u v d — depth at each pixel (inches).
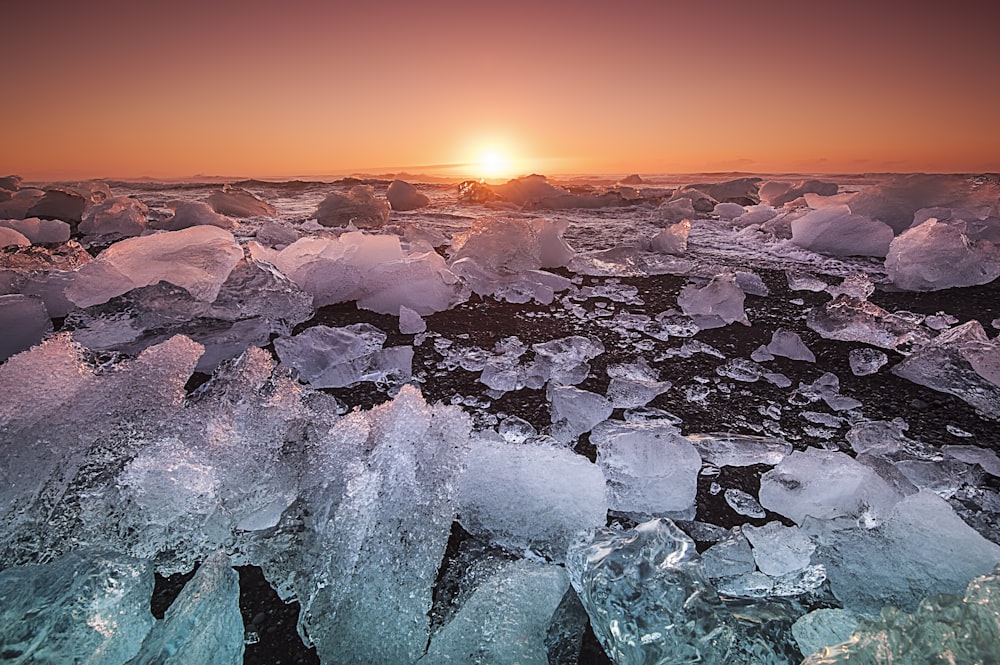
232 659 30.6
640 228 163.2
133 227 153.3
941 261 94.3
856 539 37.0
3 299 69.5
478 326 77.7
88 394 46.8
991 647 25.3
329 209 173.3
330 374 60.3
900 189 132.7
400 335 74.2
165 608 34.1
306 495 40.8
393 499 39.5
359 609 33.4
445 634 32.2
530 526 39.4
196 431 45.3
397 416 45.5
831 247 122.9
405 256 96.3
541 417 54.3
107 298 73.5
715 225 166.1
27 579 32.0
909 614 28.0
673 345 71.4
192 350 53.9
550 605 33.8
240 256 79.7
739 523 40.9
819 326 74.5
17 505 38.6
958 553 34.5
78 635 30.2
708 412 55.0
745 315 80.0
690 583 31.2
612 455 45.6
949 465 44.9
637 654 29.3
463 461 44.3
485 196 241.3
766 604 32.7
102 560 34.1
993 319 80.0
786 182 206.5
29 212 175.3
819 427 52.2
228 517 39.4
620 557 32.5
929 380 59.6
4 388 43.9
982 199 127.0
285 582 35.6
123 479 39.7
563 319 80.7
